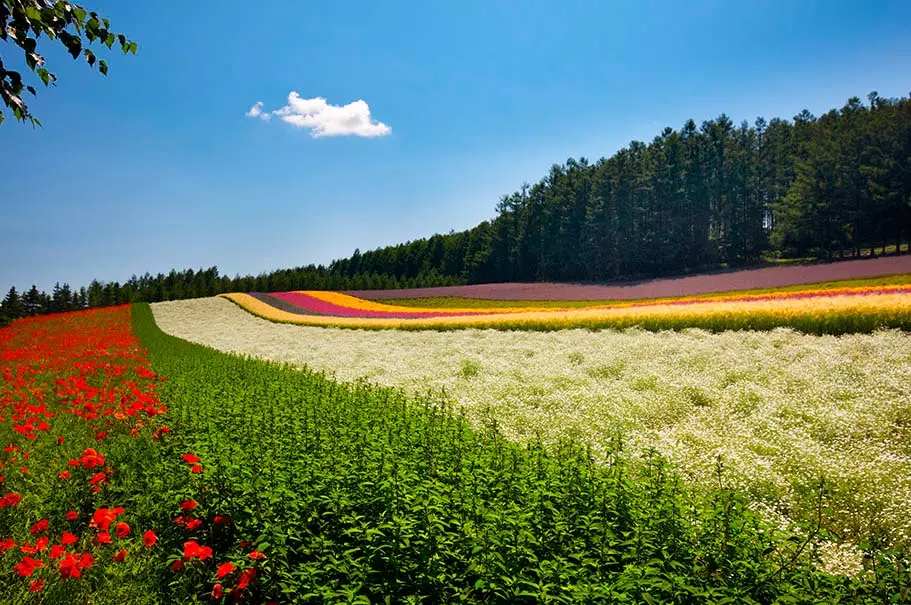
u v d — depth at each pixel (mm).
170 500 5664
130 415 9445
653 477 5512
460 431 7285
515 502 4961
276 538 4367
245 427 7742
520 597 3785
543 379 13656
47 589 4500
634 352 16641
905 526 5359
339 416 8188
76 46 4457
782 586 3670
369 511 4758
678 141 79125
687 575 3775
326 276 100750
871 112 74125
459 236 123938
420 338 27141
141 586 4652
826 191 65125
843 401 9602
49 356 24344
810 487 6434
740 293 41031
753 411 9664
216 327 44906
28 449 8102
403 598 3814
